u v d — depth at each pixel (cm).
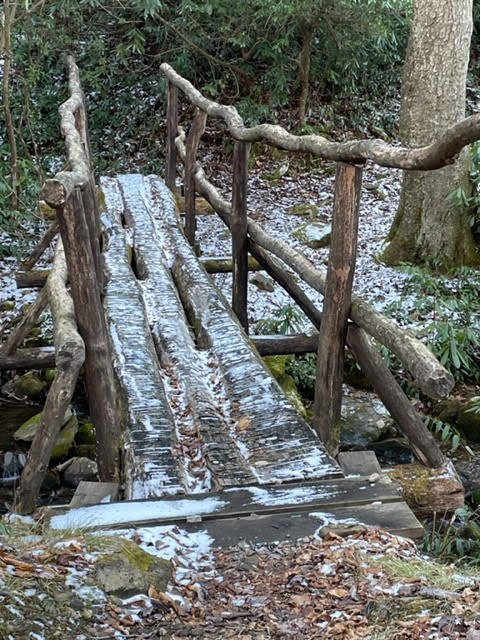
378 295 729
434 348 611
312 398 629
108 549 265
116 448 372
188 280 593
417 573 258
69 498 491
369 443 557
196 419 386
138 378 424
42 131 1126
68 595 240
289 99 1206
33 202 883
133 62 1190
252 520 300
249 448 361
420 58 773
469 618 223
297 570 264
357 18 1046
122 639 226
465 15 762
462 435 570
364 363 402
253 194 1023
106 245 659
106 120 1178
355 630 226
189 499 316
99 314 365
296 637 229
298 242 862
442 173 771
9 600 228
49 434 332
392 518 300
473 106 1220
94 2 994
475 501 471
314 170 1090
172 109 871
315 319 497
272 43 1112
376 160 344
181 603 248
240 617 242
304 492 320
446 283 750
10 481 515
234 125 557
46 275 681
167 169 895
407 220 797
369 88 1231
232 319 520
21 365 541
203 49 1158
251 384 422
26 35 984
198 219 937
